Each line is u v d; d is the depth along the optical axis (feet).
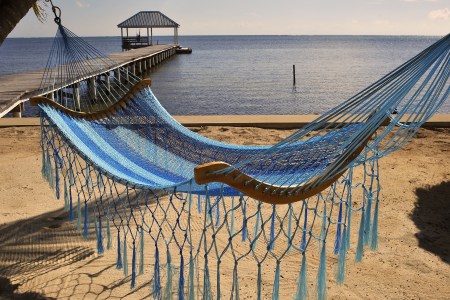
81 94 48.06
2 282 10.74
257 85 88.17
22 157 20.83
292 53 252.21
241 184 7.62
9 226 13.80
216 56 211.00
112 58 71.10
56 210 15.03
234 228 13.48
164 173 11.91
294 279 10.88
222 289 10.44
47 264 11.59
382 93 7.16
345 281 10.77
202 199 15.72
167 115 14.23
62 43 14.79
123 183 10.18
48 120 11.95
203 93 75.82
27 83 35.14
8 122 27.02
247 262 11.68
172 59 168.55
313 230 13.32
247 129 25.77
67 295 10.19
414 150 21.59
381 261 11.64
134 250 10.16
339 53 249.96
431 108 6.97
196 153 13.08
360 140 7.60
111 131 13.65
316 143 8.38
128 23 156.97
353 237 12.87
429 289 10.47
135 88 14.38
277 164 8.97
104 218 14.33
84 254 12.10
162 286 10.52
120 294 10.24
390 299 10.10
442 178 17.78
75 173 18.56
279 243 12.59
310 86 86.79
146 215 14.49
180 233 13.17
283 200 7.98
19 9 12.23
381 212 14.62
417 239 12.82
